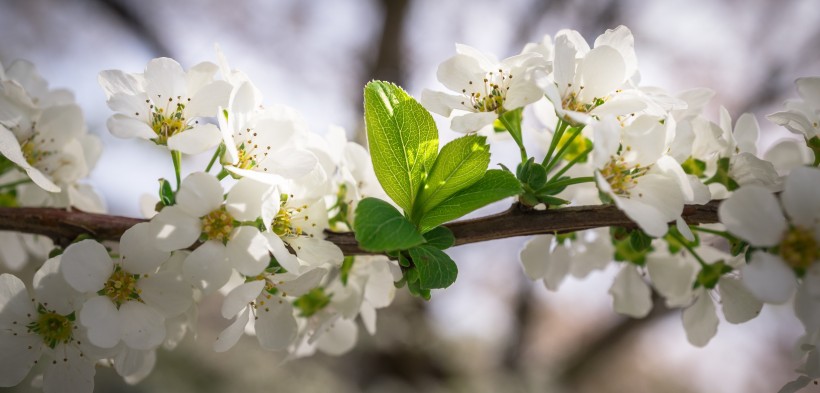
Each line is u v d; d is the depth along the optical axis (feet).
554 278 0.82
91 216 0.70
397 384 2.67
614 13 3.25
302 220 0.69
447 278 0.65
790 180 0.63
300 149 0.69
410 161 0.67
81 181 0.80
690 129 0.69
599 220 0.69
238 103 0.68
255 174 0.65
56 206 0.77
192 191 0.65
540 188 0.67
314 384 2.46
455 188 0.67
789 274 0.62
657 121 0.68
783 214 0.64
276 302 0.71
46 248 0.81
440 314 2.93
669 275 0.80
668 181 0.67
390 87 0.67
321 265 0.70
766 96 3.26
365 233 0.63
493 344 3.39
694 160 0.73
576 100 0.68
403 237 0.63
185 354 2.32
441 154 0.67
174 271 0.68
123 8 2.79
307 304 0.76
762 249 0.64
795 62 3.19
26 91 0.79
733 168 0.71
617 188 0.67
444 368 2.76
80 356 0.68
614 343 3.50
